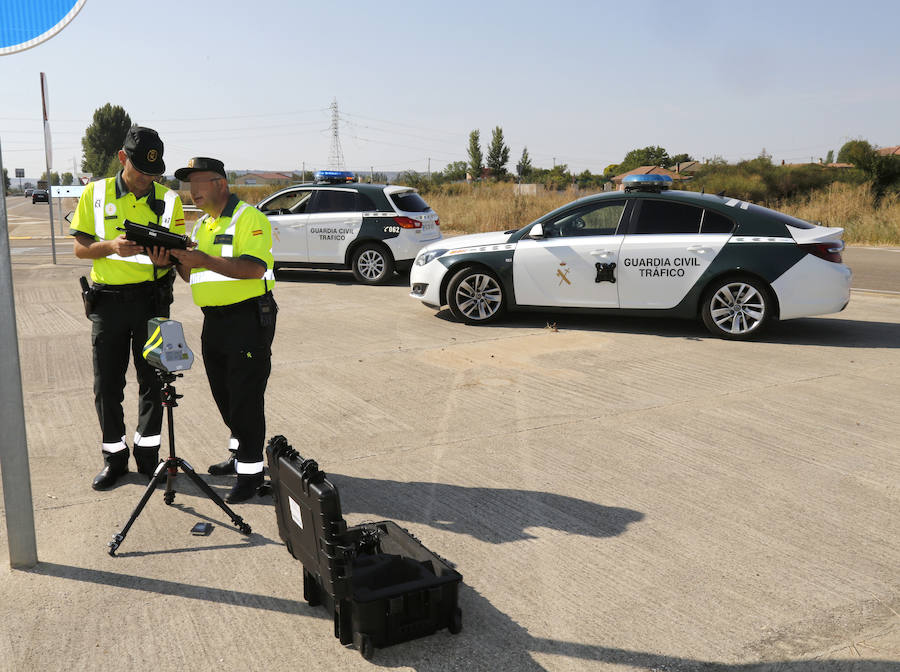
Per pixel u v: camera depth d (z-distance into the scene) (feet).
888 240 58.80
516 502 12.28
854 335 24.48
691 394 18.02
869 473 13.19
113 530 11.49
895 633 8.66
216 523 11.73
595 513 11.84
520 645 8.58
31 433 15.79
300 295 34.09
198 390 18.94
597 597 9.50
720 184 104.99
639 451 14.40
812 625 8.83
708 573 10.01
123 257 11.47
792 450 14.32
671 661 8.24
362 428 15.89
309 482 8.61
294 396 18.20
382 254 36.88
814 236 22.93
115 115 258.57
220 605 9.46
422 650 8.53
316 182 39.19
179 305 31.83
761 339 23.97
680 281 23.89
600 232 24.94
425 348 23.16
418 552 9.42
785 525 11.32
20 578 10.09
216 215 12.20
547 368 20.62
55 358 22.25
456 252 26.71
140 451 13.37
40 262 48.37
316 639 8.75
